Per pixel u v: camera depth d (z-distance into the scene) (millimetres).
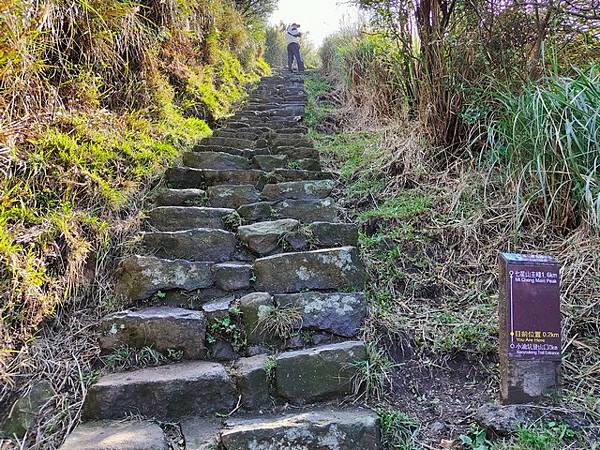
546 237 2426
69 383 1783
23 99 2281
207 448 1515
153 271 2209
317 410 1696
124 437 1499
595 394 1730
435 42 3082
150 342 1940
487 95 2895
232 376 1796
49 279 1986
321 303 2096
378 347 1984
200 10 5602
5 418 1642
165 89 4004
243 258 2490
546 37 2809
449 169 3029
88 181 2471
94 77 3012
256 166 3580
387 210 2854
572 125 2303
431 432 1650
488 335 2029
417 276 2436
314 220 2842
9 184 2088
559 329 1669
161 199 2879
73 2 2744
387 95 4332
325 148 4023
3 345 1768
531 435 1504
